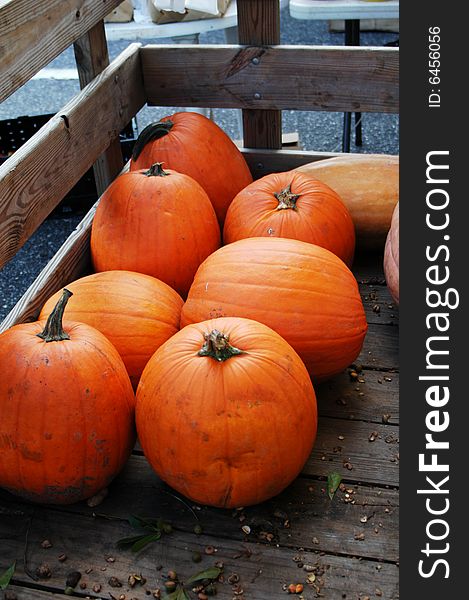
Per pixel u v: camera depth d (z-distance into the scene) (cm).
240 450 146
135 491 168
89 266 233
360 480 167
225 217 241
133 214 208
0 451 153
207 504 158
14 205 178
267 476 151
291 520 158
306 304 175
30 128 343
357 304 182
